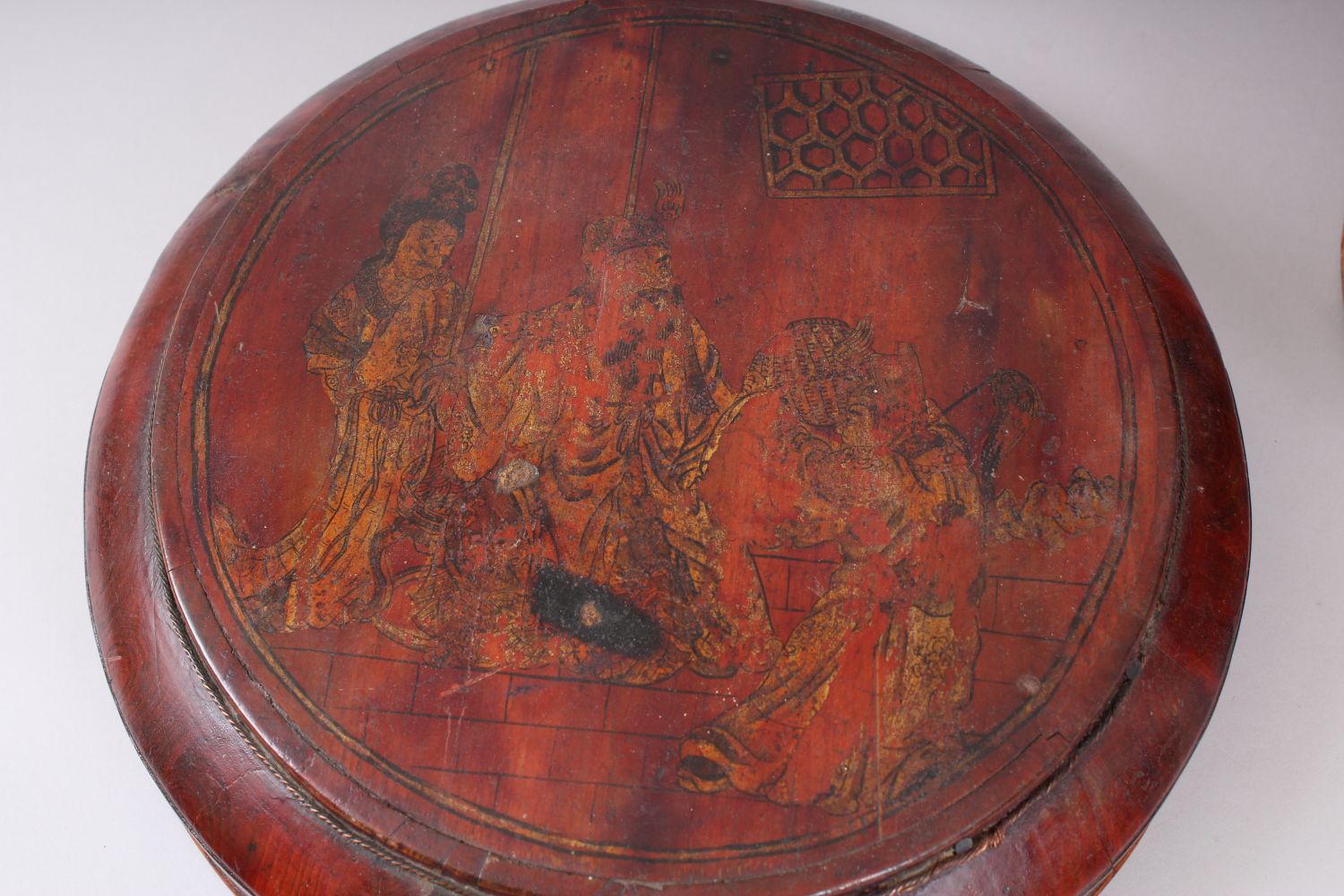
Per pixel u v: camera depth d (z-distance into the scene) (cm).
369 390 237
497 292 249
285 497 225
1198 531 220
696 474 228
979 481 225
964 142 267
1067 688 207
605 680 209
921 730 204
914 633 212
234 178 271
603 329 245
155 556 220
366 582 217
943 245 252
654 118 272
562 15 288
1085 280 247
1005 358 238
